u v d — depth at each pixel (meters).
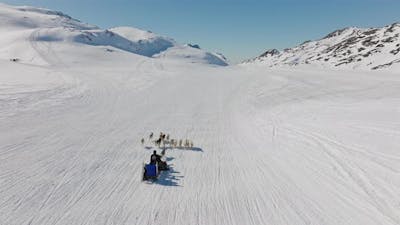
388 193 10.98
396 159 13.26
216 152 17.28
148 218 9.80
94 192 11.45
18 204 10.09
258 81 52.84
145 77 54.91
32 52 117.38
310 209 10.63
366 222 9.60
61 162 14.23
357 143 16.06
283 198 11.50
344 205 10.70
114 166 14.38
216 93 40.59
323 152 15.77
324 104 30.58
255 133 21.50
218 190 12.19
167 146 18.17
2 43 144.00
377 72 68.50
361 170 13.03
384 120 19.62
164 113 27.72
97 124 22.23
